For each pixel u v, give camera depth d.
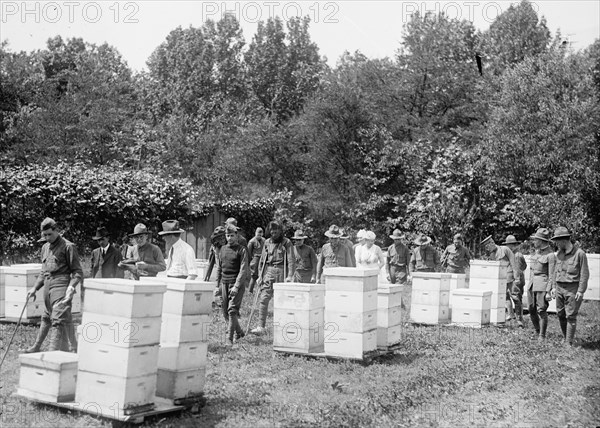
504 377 12.24
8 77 55.66
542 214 40.00
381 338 13.65
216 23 69.00
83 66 51.16
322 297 13.43
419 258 20.78
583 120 41.62
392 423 9.09
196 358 9.40
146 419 8.75
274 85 69.06
